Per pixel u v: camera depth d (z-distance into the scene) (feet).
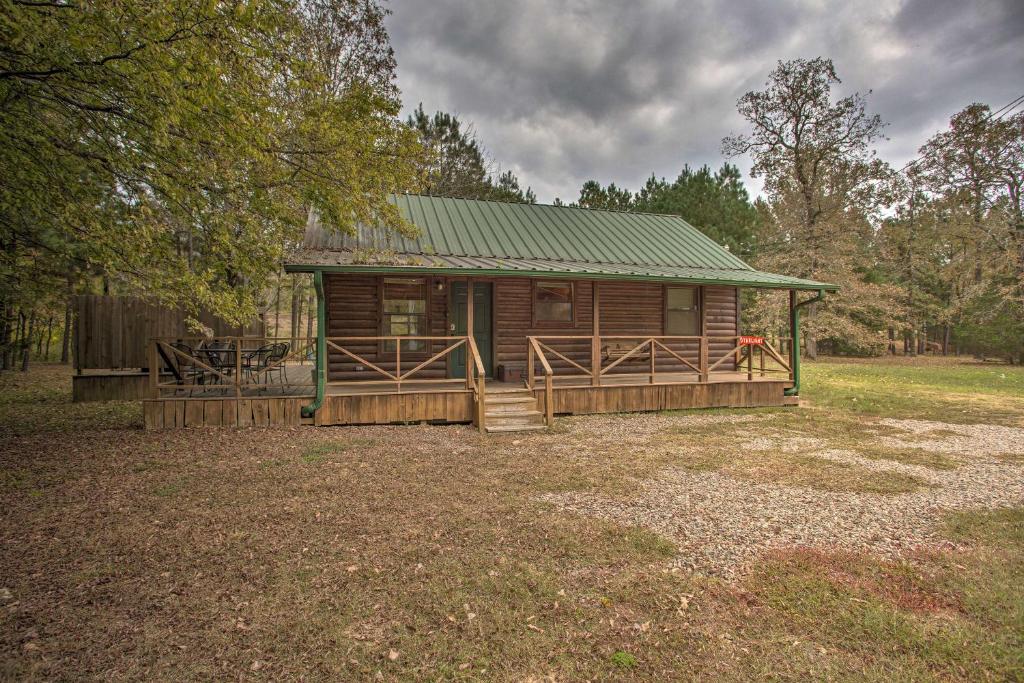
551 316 40.04
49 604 10.42
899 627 9.95
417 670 8.63
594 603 10.77
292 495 17.22
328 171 27.58
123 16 16.12
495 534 14.20
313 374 39.27
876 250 95.45
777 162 91.15
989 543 14.01
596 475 20.08
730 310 45.65
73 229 22.61
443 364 37.22
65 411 34.22
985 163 83.51
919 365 84.43
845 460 22.82
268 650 9.08
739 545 13.67
